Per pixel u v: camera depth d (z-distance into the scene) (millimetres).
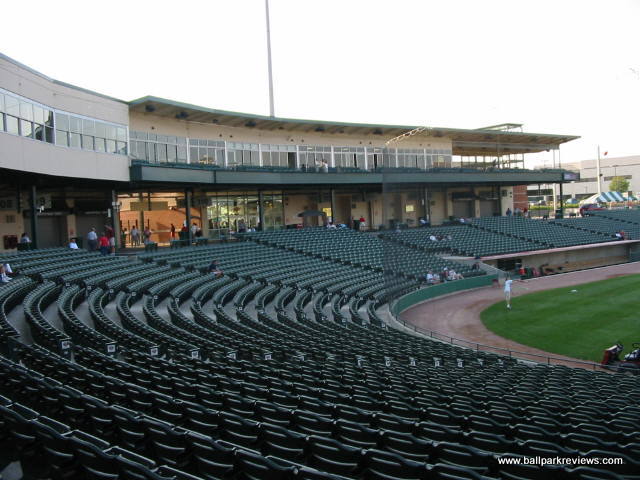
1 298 15383
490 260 44375
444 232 43406
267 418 7973
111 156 30625
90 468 5426
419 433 7793
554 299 33000
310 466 6539
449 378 13266
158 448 6328
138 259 29125
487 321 27906
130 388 8539
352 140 49500
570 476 5617
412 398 9922
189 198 38031
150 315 17297
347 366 13219
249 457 5609
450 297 35531
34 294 16938
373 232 45781
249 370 12008
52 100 25875
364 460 6102
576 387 13148
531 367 16781
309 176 42094
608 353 18375
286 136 45531
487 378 14016
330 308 26844
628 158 121750
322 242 40281
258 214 45531
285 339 16734
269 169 40281
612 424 8867
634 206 91375
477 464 6305
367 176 45594
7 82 22062
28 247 26469
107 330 14250
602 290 35344
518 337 24312
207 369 11453
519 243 48594
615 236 55094
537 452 6816
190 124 39125
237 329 17562
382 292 31312
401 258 31484
